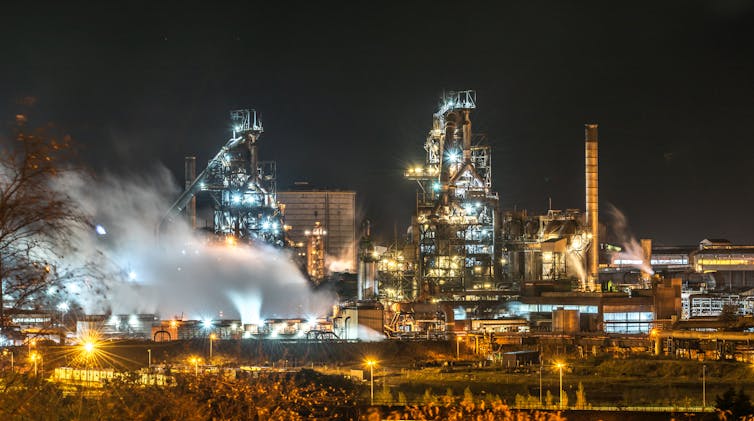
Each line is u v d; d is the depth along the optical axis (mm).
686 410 74688
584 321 136750
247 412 52312
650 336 119062
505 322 132625
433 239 149625
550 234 153750
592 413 72188
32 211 29125
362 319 121062
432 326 133500
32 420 37750
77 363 73938
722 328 123125
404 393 83375
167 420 47719
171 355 100562
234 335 116938
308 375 77812
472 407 66688
